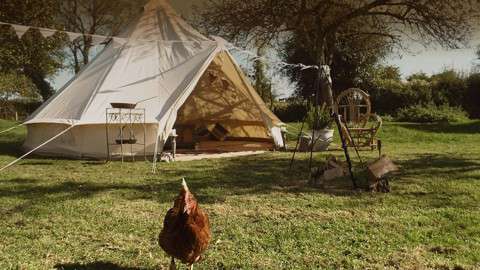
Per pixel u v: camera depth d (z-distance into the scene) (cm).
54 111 1092
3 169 915
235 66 1241
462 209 606
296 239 483
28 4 1819
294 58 2516
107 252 445
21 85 2345
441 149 1292
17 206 623
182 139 1356
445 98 2481
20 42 1906
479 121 1970
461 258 429
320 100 1559
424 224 540
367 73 2583
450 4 1698
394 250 450
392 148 1324
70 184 779
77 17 2552
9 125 1934
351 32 1973
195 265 410
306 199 666
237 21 1770
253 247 458
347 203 639
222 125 1534
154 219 560
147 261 420
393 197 676
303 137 1249
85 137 1068
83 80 1141
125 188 746
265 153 1211
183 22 1238
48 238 487
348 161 752
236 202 646
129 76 1114
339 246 461
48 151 1121
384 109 2570
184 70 1123
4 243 472
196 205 372
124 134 1052
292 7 1778
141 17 1220
